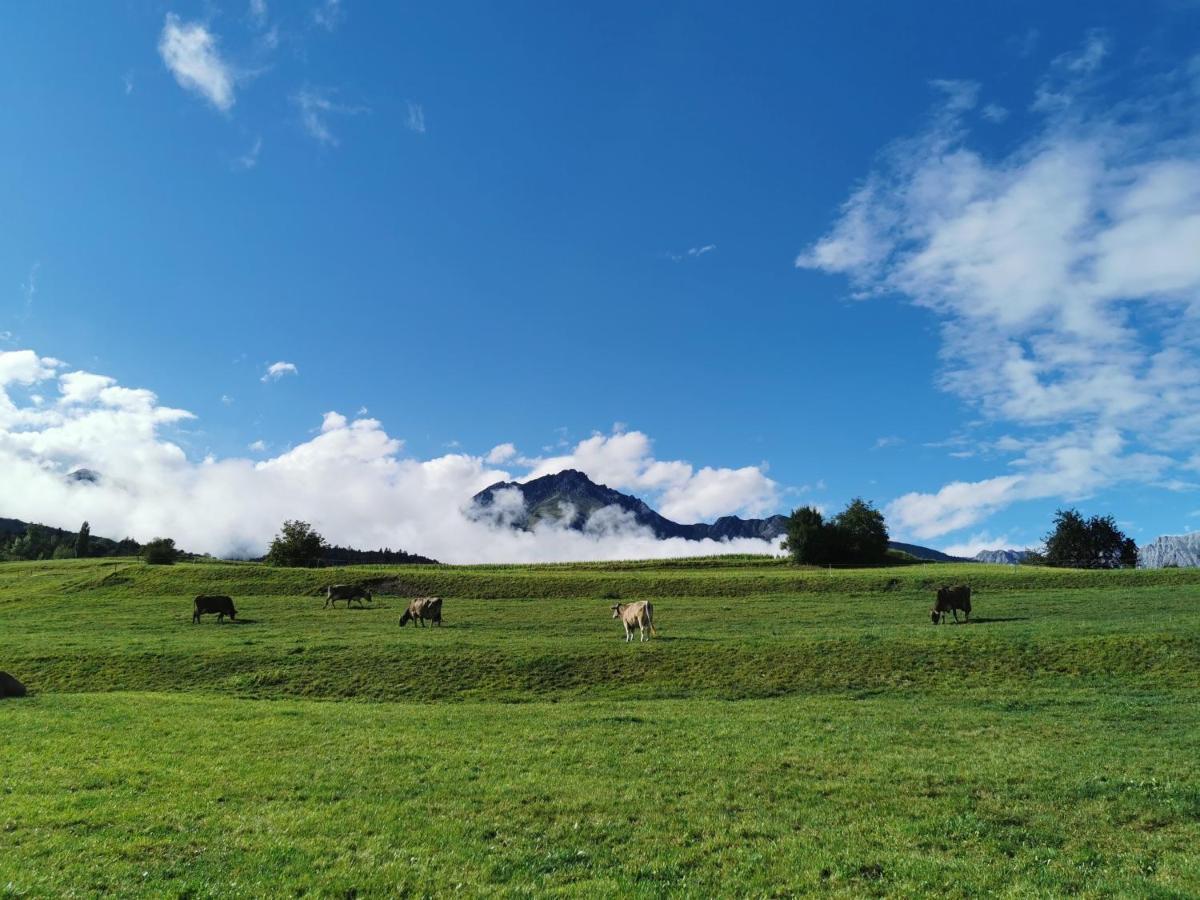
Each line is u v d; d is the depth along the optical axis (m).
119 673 41.84
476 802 18.58
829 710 30.48
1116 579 77.31
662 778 20.56
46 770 20.95
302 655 43.88
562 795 19.03
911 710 30.16
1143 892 12.68
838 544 129.75
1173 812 16.94
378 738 25.61
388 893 13.41
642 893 13.25
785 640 44.06
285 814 17.50
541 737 25.73
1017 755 22.11
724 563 132.62
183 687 39.56
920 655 39.72
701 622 58.84
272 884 13.71
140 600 79.44
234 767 21.67
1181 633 40.00
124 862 14.54
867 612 62.12
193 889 13.47
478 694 36.72
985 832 16.09
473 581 88.75
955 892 13.16
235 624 61.25
